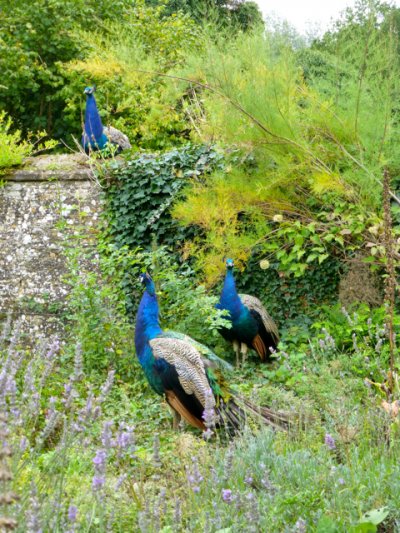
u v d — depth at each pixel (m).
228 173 9.21
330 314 8.92
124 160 10.52
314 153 8.58
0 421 2.80
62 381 7.29
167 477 5.08
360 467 4.70
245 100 8.42
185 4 16.34
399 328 8.43
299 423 5.66
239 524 4.01
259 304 8.85
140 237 10.13
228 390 6.45
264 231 9.02
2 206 10.66
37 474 4.25
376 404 5.82
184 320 8.53
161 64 13.39
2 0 16.41
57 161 10.86
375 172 8.20
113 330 8.27
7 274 10.53
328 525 4.01
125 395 7.00
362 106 8.54
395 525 4.29
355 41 8.52
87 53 15.65
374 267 8.76
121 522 4.09
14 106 17.16
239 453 5.08
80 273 10.24
